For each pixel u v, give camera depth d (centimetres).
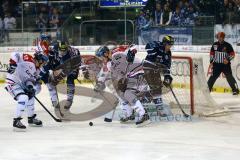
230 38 1533
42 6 1888
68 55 1053
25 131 880
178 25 1653
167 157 681
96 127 918
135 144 766
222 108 1120
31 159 675
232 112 1096
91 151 719
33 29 1870
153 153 705
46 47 1034
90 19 1784
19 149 735
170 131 873
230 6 1563
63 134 852
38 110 1137
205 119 1005
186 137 820
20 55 881
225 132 867
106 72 993
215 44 1362
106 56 976
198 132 866
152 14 1703
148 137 820
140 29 1697
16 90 880
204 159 670
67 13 1852
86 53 1767
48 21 1867
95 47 1758
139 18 1709
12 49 1870
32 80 898
